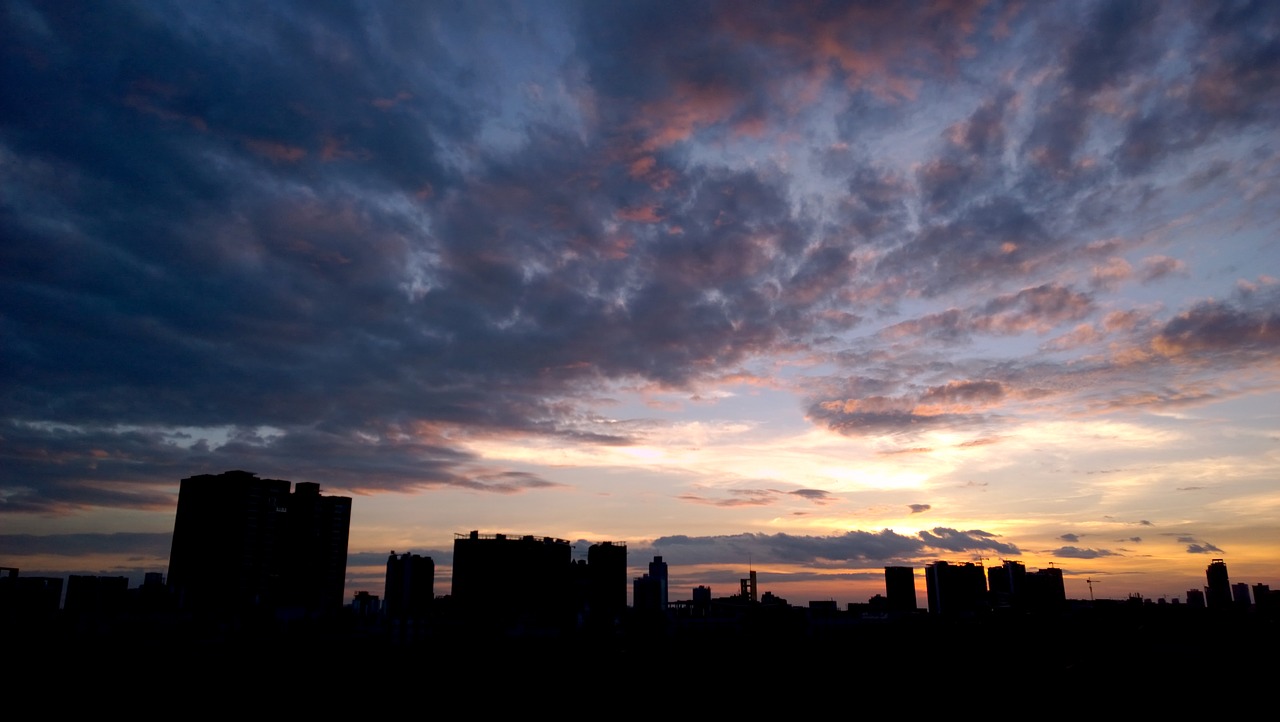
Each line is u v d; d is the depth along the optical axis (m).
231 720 60.03
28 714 58.91
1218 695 68.12
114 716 59.62
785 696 71.75
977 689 74.38
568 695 72.06
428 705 67.25
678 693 72.81
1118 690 72.25
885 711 65.75
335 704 66.06
